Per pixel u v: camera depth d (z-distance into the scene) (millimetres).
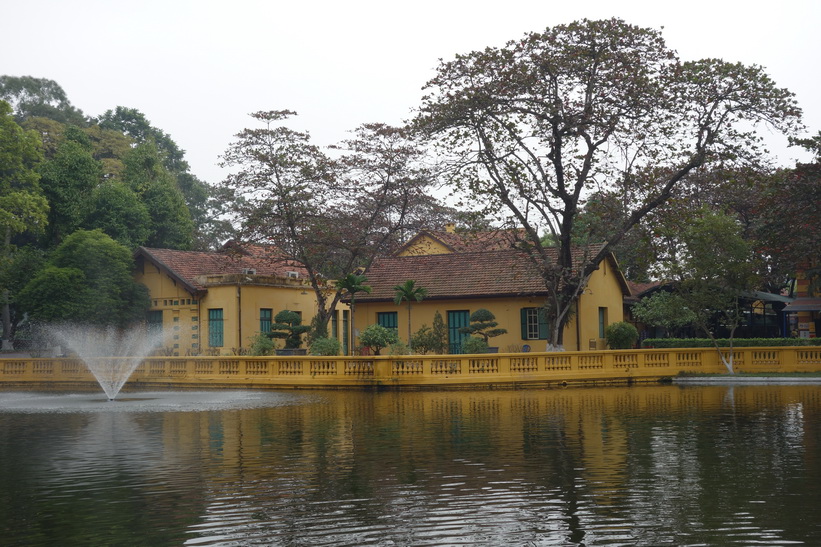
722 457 14047
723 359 34656
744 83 33125
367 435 17531
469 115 34719
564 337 41938
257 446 16062
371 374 31578
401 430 18344
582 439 16484
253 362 33219
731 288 34656
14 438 17688
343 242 41281
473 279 44094
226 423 20141
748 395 26656
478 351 36156
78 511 10719
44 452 15625
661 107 33344
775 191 40594
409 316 41344
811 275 40656
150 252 42531
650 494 11195
